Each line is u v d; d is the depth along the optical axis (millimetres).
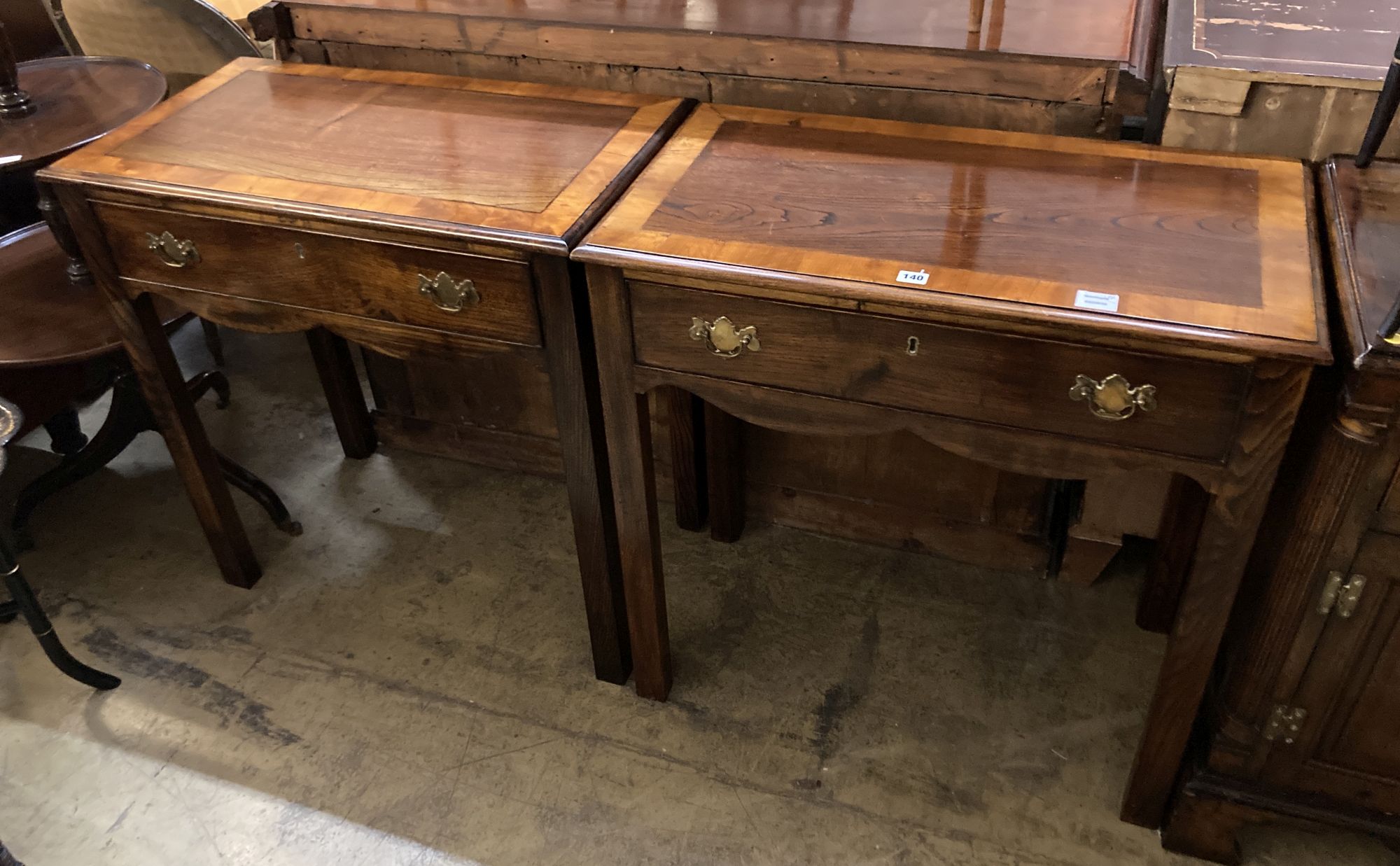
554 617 1894
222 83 1730
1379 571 1185
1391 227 1235
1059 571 1923
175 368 1733
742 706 1722
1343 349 1104
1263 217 1247
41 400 1919
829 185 1353
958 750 1643
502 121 1557
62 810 1615
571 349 1381
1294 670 1294
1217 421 1136
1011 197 1310
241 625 1902
